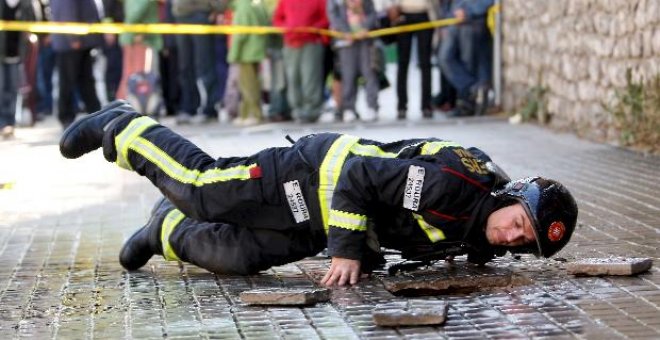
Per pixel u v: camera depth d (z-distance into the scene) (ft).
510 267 44.21
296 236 43.21
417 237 41.42
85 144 44.86
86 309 40.57
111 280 45.21
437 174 39.75
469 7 111.96
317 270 45.78
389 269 43.47
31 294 43.19
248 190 42.32
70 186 73.20
